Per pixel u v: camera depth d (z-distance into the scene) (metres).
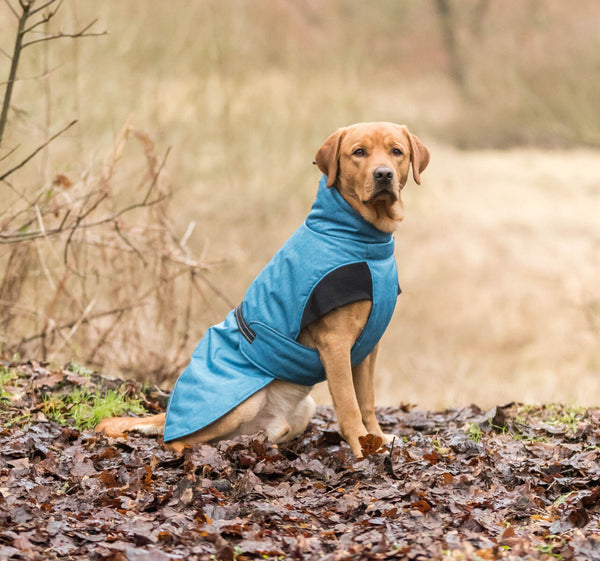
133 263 10.72
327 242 6.04
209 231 19.27
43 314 10.32
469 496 5.26
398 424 7.63
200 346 6.70
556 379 15.38
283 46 30.61
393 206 6.15
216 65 21.33
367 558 4.15
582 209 26.09
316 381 6.40
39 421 6.75
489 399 13.30
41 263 10.24
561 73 40.22
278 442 6.49
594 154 35.41
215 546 4.30
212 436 6.18
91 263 10.98
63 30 13.62
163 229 10.41
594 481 5.53
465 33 43.25
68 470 5.64
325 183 6.32
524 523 4.87
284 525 4.77
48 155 11.78
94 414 7.09
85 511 4.85
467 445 6.37
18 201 11.10
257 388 6.14
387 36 41.59
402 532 4.58
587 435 6.74
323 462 6.00
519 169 31.59
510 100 39.44
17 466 5.60
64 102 14.16
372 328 6.14
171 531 4.51
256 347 6.24
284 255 6.26
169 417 6.32
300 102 25.00
